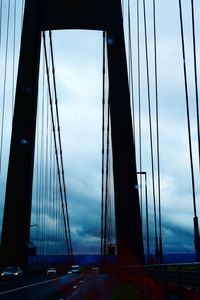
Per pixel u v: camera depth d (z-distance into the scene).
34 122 55.28
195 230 19.38
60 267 98.06
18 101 54.47
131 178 46.00
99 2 54.00
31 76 54.72
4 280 38.62
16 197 53.94
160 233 30.34
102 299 15.51
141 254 44.66
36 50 55.25
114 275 57.28
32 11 55.66
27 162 54.12
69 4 54.97
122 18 49.81
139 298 15.93
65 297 16.62
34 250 54.62
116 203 45.78
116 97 47.50
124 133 46.75
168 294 15.24
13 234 53.50
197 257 18.70
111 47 48.69
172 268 14.77
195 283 11.42
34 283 29.11
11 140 54.41
